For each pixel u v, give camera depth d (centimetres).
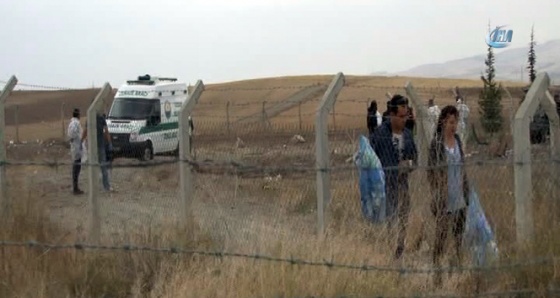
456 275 1666
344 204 1989
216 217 2148
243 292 1573
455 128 1933
